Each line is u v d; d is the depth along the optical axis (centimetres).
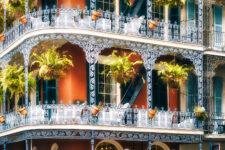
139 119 2648
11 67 2720
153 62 2700
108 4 2805
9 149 3052
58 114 2519
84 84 2703
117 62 2592
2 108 3250
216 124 2881
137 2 2841
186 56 2803
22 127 2559
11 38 2830
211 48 2908
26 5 2677
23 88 2689
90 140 2697
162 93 2928
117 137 2577
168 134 2705
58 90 2684
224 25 3125
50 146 2677
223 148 3028
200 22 2864
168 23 2783
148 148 2800
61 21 2566
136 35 2662
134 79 2839
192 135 2770
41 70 2517
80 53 2711
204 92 2877
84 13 2569
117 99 2791
